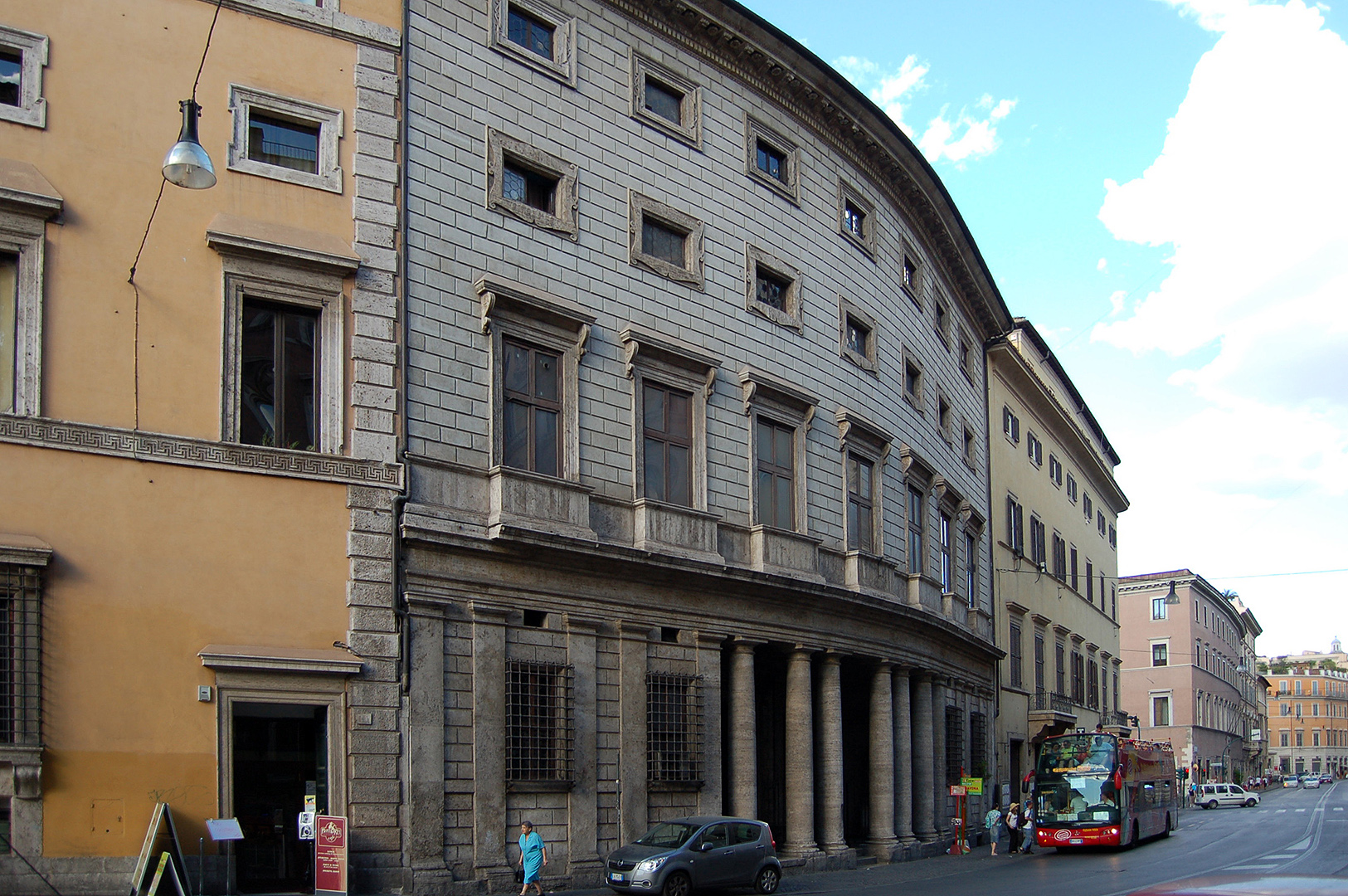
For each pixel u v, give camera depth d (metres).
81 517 18.91
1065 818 35.66
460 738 21.73
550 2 26.11
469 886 21.12
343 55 22.58
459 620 22.12
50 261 19.34
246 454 20.30
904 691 33.91
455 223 23.42
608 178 26.66
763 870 22.50
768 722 30.75
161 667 19.09
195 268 20.45
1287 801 84.88
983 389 46.97
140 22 20.80
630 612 25.02
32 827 17.75
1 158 19.22
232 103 21.28
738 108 30.58
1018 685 47.22
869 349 35.00
